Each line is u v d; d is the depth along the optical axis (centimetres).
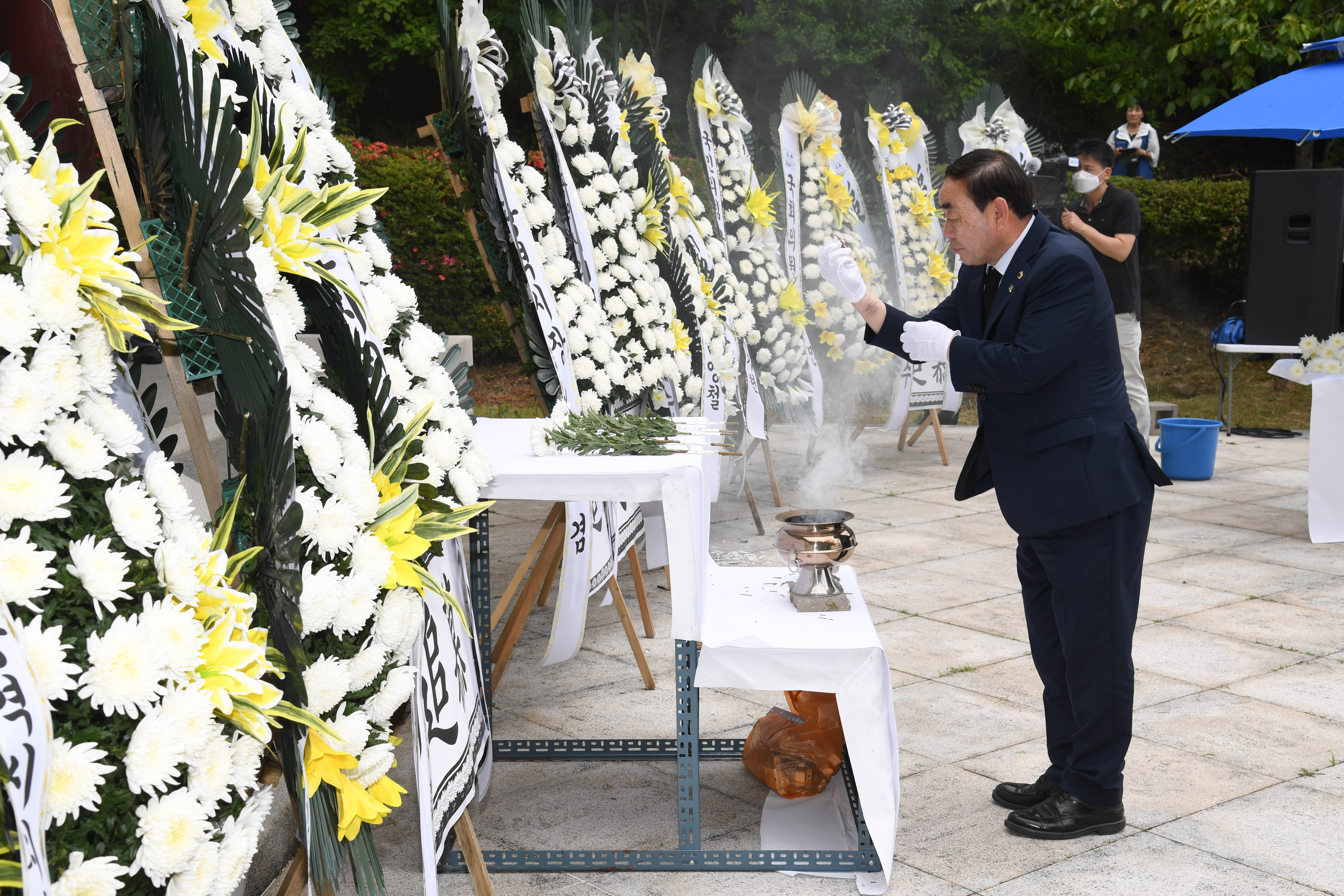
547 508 730
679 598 283
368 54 1628
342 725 196
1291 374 645
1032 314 290
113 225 167
